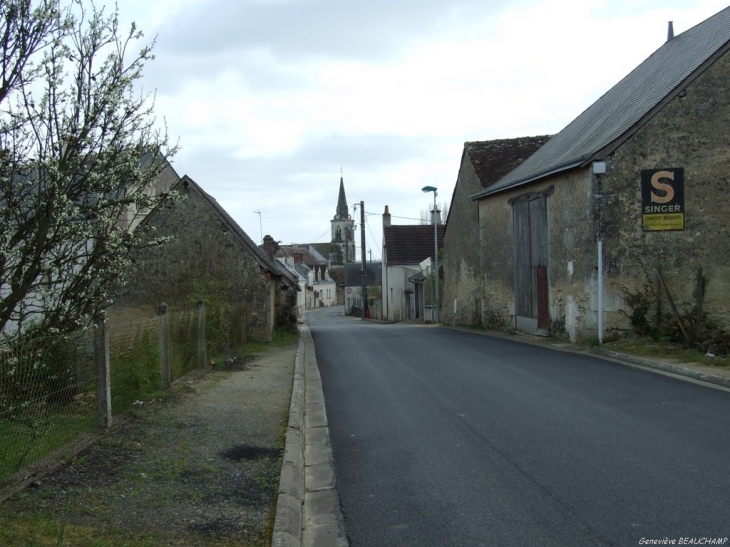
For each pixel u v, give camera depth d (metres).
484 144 26.33
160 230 19.48
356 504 5.19
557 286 17.25
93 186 6.01
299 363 13.72
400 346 16.95
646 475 5.48
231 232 19.67
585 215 15.40
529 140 26.33
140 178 6.42
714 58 14.70
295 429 7.45
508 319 21.25
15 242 5.59
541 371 11.48
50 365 6.09
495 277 22.48
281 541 4.20
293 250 94.00
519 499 5.05
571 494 5.09
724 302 14.66
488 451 6.41
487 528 4.52
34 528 4.29
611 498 4.97
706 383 9.99
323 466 6.28
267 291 19.67
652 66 18.66
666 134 14.87
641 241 14.93
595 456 6.09
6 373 5.37
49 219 5.49
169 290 18.86
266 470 5.89
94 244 6.18
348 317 60.31
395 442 6.96
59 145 5.66
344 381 11.34
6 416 5.41
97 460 5.95
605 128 16.81
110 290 6.82
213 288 16.30
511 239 20.83
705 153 14.84
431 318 36.16
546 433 7.01
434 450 6.56
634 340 14.44
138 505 4.89
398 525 4.70
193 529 4.49
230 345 15.40
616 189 14.91
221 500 5.09
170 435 7.05
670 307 14.63
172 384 10.00
